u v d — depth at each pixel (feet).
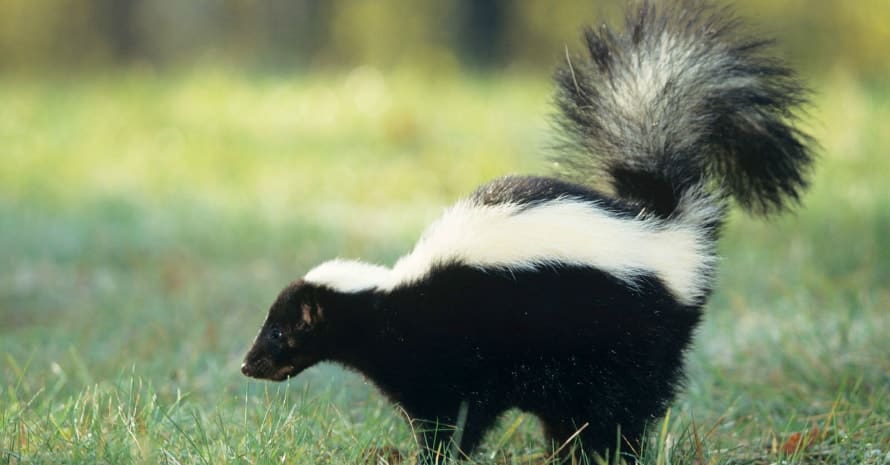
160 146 131.54
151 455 38.93
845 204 86.84
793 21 227.81
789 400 52.24
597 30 49.55
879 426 46.11
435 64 232.53
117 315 70.59
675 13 49.37
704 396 52.11
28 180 119.65
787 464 43.24
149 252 89.30
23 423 43.27
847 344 56.49
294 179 116.57
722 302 67.21
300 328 47.42
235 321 67.92
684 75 48.24
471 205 45.29
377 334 45.75
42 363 60.39
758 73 49.29
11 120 146.61
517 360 43.55
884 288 67.77
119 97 157.69
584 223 42.47
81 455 39.88
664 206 46.01
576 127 49.37
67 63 287.28
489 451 46.37
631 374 42.52
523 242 42.73
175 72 189.16
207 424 45.83
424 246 45.62
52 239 92.48
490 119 133.69
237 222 97.04
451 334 44.19
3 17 285.23
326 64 281.54
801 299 64.75
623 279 41.81
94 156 130.62
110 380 55.06
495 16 272.10
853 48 225.97
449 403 45.24
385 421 47.55
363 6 289.33
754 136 49.98
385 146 127.03
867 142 104.99
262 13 298.97
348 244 87.25
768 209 51.06
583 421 43.47
